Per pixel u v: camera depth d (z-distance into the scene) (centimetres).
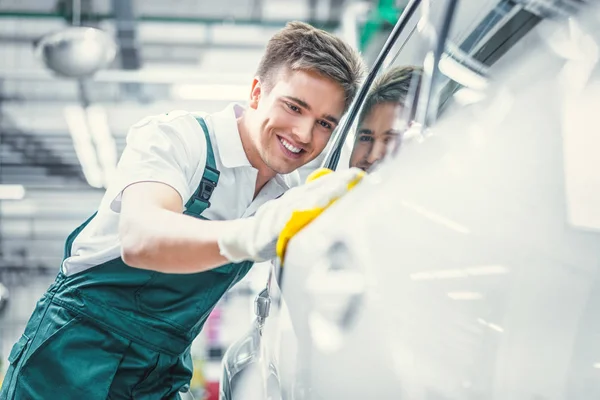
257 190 157
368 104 129
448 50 100
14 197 1227
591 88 72
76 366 138
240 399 135
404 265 73
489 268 67
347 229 81
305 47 138
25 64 800
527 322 64
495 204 69
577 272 64
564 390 62
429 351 68
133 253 112
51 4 681
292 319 88
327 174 103
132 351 142
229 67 792
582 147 69
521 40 83
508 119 75
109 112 905
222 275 148
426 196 76
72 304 142
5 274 1766
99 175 1109
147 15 691
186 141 139
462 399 65
